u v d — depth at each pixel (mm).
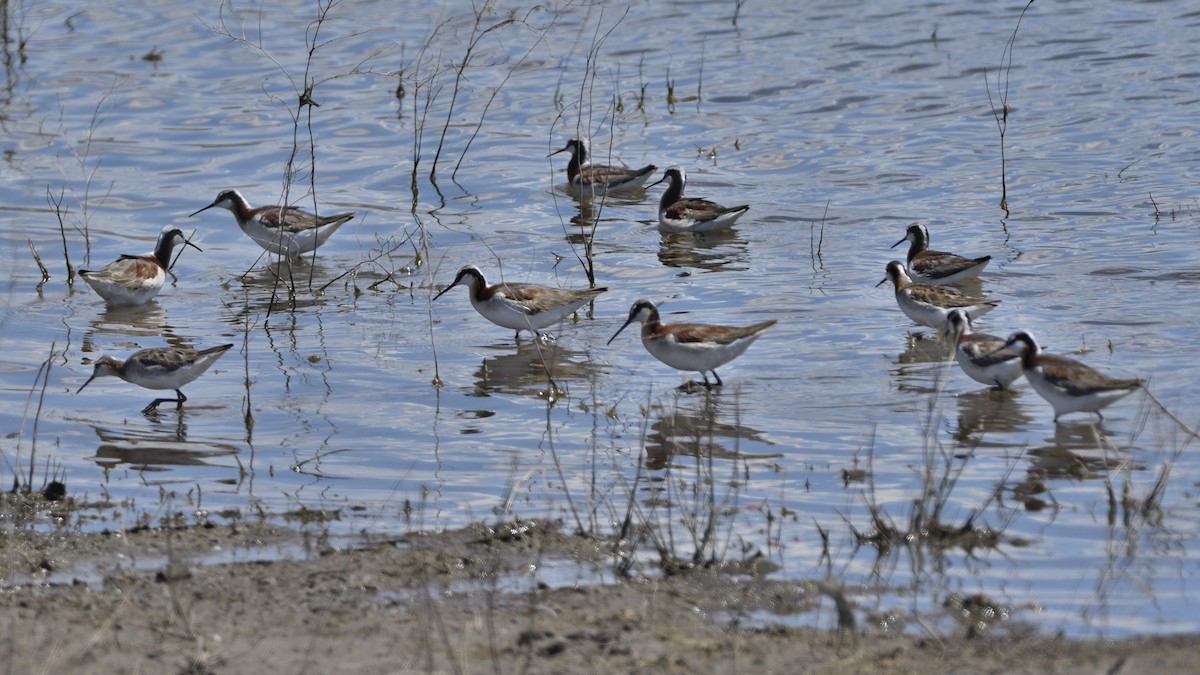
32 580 11742
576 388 17562
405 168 28750
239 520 13281
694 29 38188
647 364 18562
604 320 20406
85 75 34375
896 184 26812
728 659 10156
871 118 30891
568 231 25281
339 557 12250
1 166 28266
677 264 23109
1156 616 10969
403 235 25031
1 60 35375
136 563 12133
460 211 26359
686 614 11062
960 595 11414
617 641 10438
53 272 23219
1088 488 13867
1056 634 10641
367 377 18047
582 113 32000
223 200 24328
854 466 14570
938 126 30109
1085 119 29859
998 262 22234
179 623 10789
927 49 35531
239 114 31875
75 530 12992
